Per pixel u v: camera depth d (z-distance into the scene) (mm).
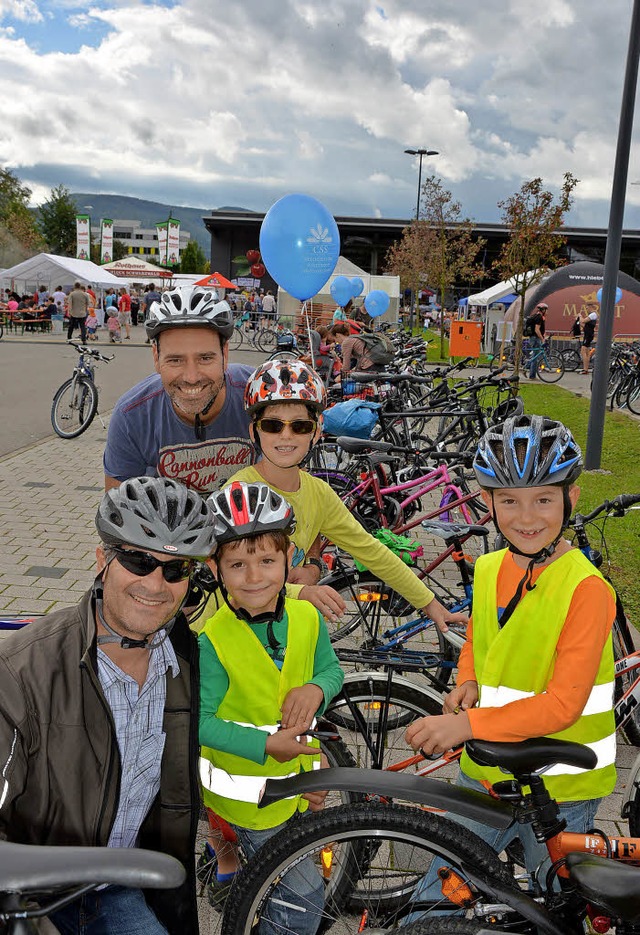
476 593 2219
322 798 2246
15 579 5305
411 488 5344
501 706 1936
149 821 1838
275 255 6891
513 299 24672
